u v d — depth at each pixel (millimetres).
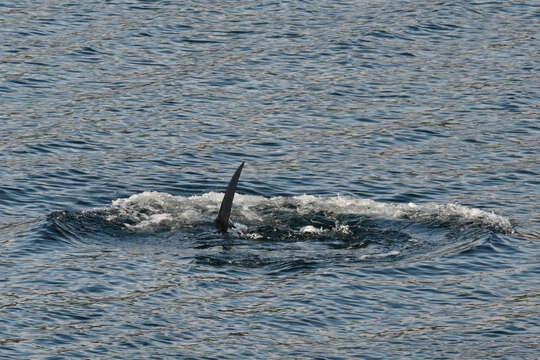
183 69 161250
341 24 187250
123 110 142375
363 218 105688
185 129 136000
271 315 84250
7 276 89438
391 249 98562
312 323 83250
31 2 193250
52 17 184625
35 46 168250
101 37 174875
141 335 80250
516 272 93812
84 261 93250
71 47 168750
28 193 111438
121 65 162000
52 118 137500
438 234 102500
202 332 81125
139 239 98875
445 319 84625
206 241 98688
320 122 140375
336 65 165375
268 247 98000
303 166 124188
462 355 78875
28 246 95812
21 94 146625
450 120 142375
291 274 92062
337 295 88125
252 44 174750
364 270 93375
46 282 88500
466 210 109062
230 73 159875
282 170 122750
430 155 129500
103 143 129500
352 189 117312
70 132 132500
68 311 83500
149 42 174125
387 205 109625
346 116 143000
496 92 154500
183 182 118062
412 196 115625
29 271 90625
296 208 107625
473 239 100938
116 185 115688
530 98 152250
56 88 150250
